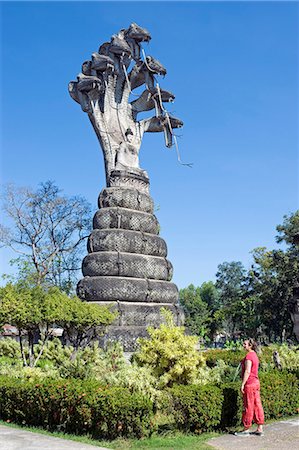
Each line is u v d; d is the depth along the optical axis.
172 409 9.94
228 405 10.43
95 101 24.17
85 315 14.73
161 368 11.49
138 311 20.00
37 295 14.37
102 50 25.33
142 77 25.45
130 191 22.52
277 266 56.22
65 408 9.85
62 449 8.16
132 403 9.27
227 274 83.88
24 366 14.31
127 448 8.62
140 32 24.83
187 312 81.25
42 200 44.50
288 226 55.47
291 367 14.43
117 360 12.85
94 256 21.02
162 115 25.28
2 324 13.78
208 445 8.86
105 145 23.88
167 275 22.38
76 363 12.54
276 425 10.91
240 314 63.44
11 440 8.88
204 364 11.91
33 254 42.94
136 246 21.61
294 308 15.30
